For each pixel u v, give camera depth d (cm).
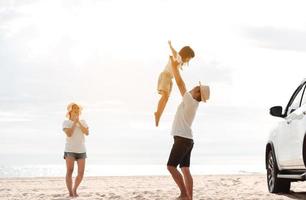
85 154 1194
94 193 1235
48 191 1330
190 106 861
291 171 1094
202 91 862
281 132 1120
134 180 1800
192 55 857
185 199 873
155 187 1452
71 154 1181
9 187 1464
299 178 995
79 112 1198
